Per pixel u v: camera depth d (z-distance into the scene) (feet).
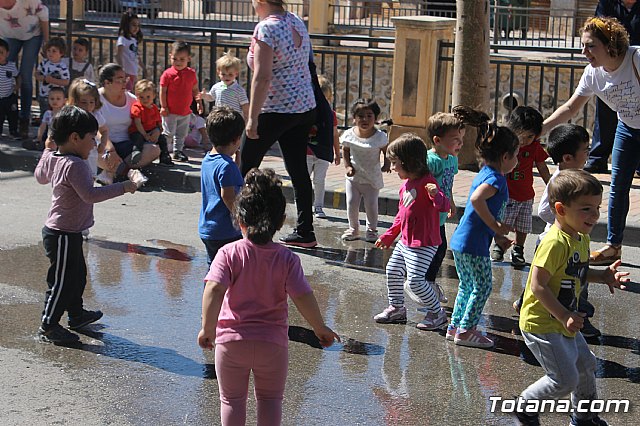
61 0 66.18
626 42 24.95
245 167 29.66
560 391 17.03
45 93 45.42
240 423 15.55
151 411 18.31
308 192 30.48
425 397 19.35
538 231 33.30
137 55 49.52
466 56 39.47
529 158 28.40
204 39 60.13
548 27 64.54
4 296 24.95
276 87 29.04
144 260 28.76
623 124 26.86
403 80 44.04
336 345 22.24
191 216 34.55
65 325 23.02
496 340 22.93
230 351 15.31
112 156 37.37
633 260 30.04
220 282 15.24
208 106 48.24
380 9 69.36
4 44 44.16
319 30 65.82
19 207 34.78
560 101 53.26
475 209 21.63
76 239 21.79
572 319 16.29
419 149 22.90
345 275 28.02
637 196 36.11
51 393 19.03
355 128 31.32
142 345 21.84
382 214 35.70
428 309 23.58
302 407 18.69
